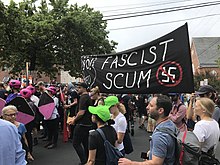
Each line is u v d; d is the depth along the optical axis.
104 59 6.21
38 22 22.64
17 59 23.33
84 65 6.62
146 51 5.48
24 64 24.42
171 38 5.18
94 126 7.38
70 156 8.91
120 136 5.27
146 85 5.52
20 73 25.06
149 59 5.46
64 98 11.59
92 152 4.37
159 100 3.37
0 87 10.65
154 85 5.39
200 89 5.26
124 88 5.82
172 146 3.22
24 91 8.50
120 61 5.91
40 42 23.19
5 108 5.53
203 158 3.36
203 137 3.92
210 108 4.08
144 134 13.34
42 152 9.44
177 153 3.29
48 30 22.66
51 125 9.95
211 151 4.03
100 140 4.37
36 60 25.92
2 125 2.79
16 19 21.17
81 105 7.30
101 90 6.23
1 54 23.53
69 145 10.51
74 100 10.30
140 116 15.83
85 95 7.36
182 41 5.10
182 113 5.77
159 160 3.15
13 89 8.08
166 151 3.18
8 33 21.75
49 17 23.55
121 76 5.90
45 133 11.55
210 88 5.21
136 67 5.65
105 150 4.28
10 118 5.51
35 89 11.14
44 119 10.09
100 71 6.28
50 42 24.30
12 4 21.14
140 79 5.59
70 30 23.97
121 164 3.27
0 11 20.22
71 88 12.99
